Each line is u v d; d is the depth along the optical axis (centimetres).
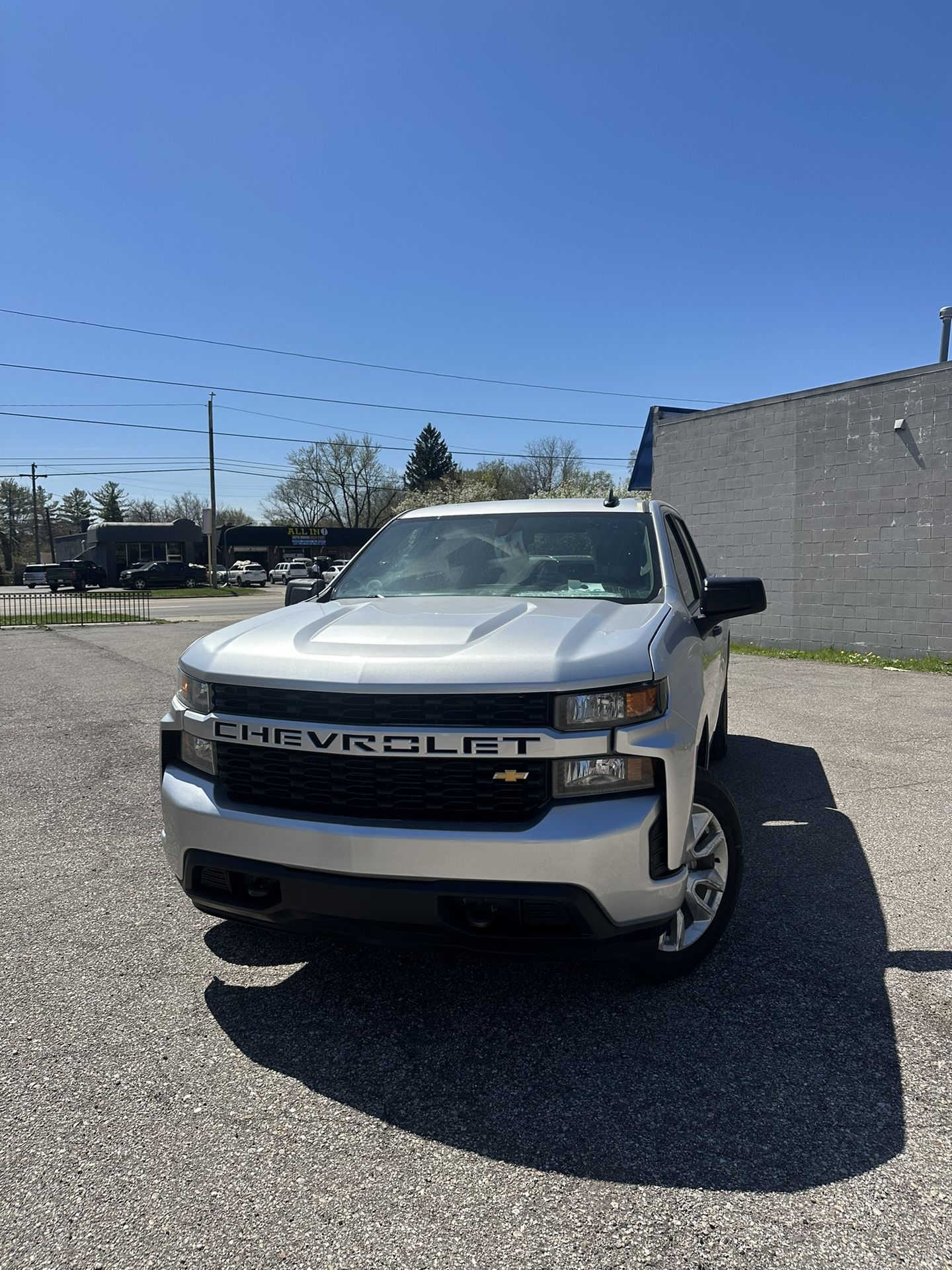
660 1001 303
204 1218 205
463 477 7225
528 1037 282
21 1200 211
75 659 1341
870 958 334
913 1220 202
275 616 355
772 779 593
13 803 555
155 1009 302
